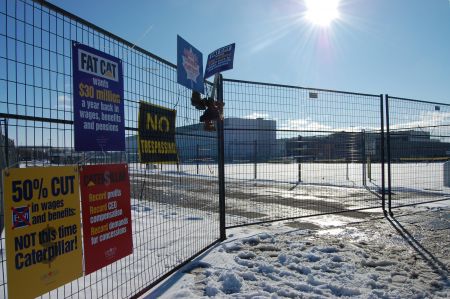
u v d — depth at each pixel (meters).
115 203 3.98
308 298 4.21
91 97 3.69
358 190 14.50
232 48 6.37
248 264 5.37
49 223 3.12
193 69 6.05
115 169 4.00
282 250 6.12
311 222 8.40
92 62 3.72
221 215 6.76
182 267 5.24
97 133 3.77
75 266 3.40
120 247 4.04
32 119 3.12
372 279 4.76
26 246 2.91
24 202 2.90
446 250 6.09
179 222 8.25
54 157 3.32
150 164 4.80
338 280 4.74
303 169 22.11
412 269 5.18
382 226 7.87
